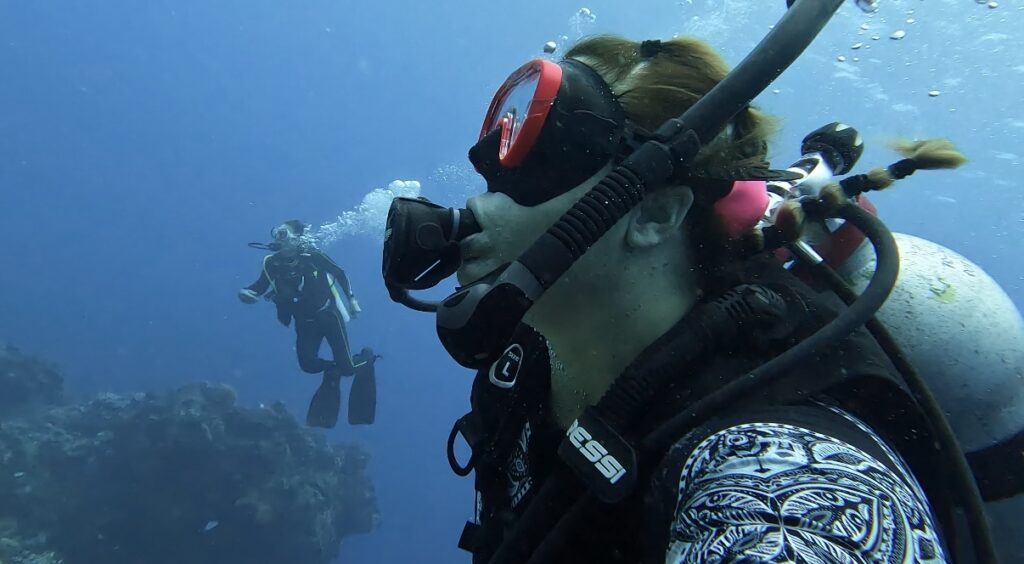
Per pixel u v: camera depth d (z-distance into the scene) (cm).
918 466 77
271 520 1152
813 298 85
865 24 815
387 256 84
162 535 1126
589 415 75
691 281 85
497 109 96
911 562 52
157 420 1189
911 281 119
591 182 81
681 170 74
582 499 78
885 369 73
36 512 1102
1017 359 114
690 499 61
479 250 84
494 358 70
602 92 83
